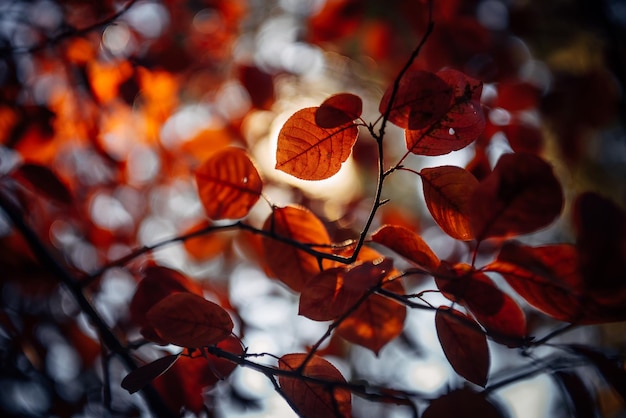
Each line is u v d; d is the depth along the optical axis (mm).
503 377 613
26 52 915
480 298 586
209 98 1318
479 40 1122
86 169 1196
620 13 1426
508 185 551
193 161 1248
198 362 706
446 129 620
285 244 696
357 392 594
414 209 1585
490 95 1097
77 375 1042
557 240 1537
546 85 1183
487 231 563
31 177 803
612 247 521
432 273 588
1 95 897
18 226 848
